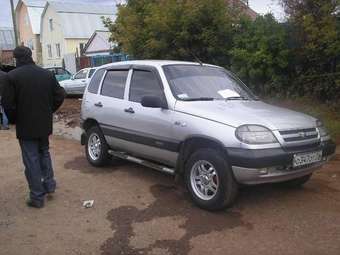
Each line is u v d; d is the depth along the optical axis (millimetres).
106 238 5234
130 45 15203
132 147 7156
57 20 49781
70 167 8375
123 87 7434
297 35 11977
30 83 6023
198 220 5652
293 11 12000
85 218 5852
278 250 4828
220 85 6988
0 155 9695
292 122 5863
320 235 5168
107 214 5965
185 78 6801
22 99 6000
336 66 11828
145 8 15250
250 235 5203
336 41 11289
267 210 5938
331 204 6133
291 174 5742
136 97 7074
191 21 13555
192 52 13852
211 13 13539
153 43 13992
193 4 13578
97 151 8133
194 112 6070
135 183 7242
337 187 6867
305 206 6066
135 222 5656
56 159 9117
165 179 7414
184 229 5402
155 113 6551
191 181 6051
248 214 5809
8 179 7777
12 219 5879
